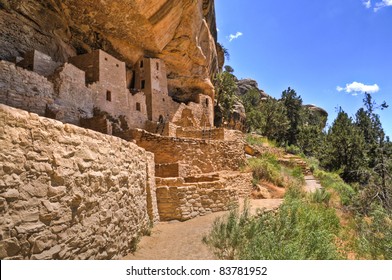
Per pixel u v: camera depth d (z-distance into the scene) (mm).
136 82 20656
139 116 17672
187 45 21656
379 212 9375
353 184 21750
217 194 8383
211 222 6930
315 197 11781
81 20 15500
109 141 4398
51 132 3053
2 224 2383
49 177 2951
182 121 22047
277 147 28250
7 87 8680
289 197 9086
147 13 16391
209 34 25141
